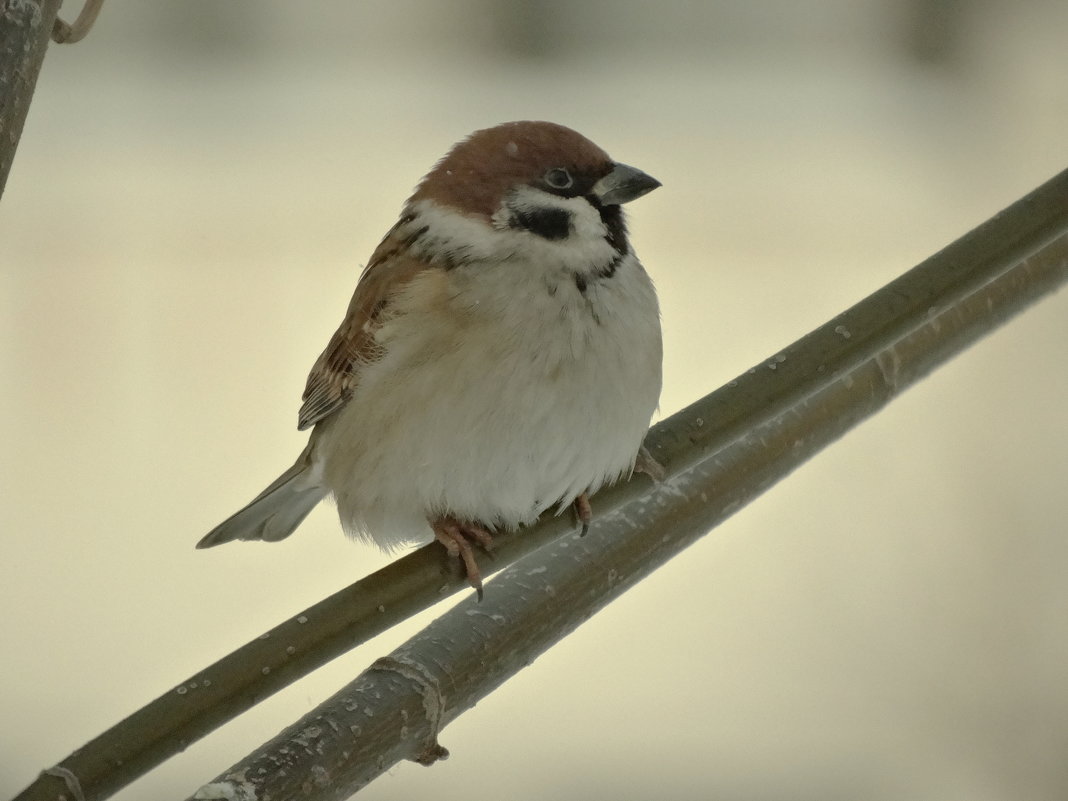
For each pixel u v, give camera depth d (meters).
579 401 5.63
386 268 6.19
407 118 13.05
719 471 5.72
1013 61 13.69
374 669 4.66
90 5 4.53
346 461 6.23
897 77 13.74
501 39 13.90
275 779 4.24
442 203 6.02
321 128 12.95
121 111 12.87
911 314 5.27
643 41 13.85
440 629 4.87
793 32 13.81
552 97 13.50
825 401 6.03
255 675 4.34
